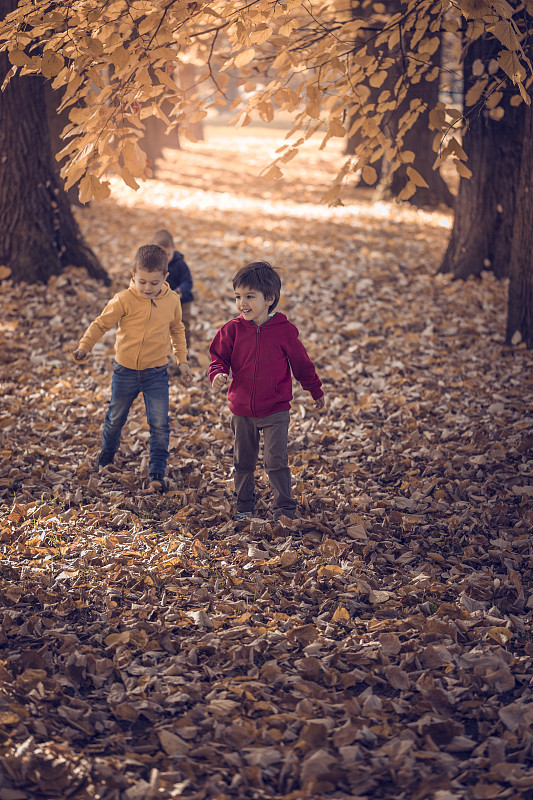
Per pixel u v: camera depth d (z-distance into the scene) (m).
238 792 2.44
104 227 13.81
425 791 2.44
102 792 2.40
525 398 6.40
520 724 2.78
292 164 27.62
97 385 6.79
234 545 4.25
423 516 4.60
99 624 3.36
